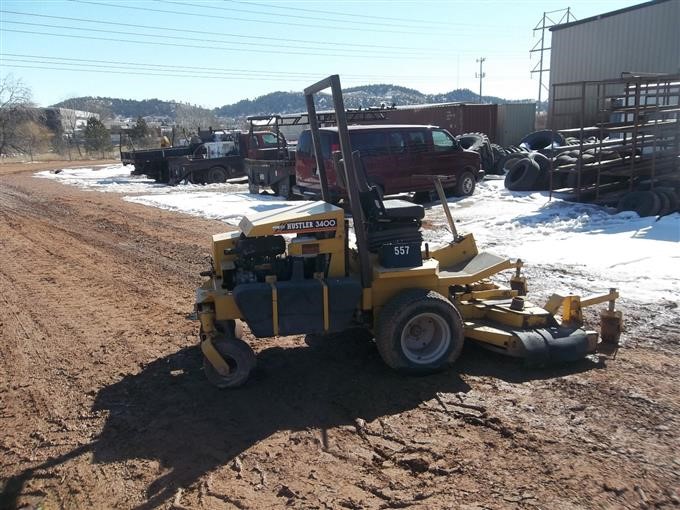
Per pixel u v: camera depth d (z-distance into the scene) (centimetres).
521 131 2641
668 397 444
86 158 5178
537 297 695
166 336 635
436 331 509
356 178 495
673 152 1301
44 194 2078
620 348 544
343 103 470
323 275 495
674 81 1293
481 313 559
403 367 496
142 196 1902
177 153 2475
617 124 1341
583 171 1321
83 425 448
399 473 363
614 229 1029
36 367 564
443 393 466
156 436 425
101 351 598
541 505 325
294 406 461
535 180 1517
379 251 507
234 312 488
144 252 1067
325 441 406
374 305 507
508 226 1107
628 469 354
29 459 404
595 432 397
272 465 380
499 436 398
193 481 368
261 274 496
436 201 1484
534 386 473
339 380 502
